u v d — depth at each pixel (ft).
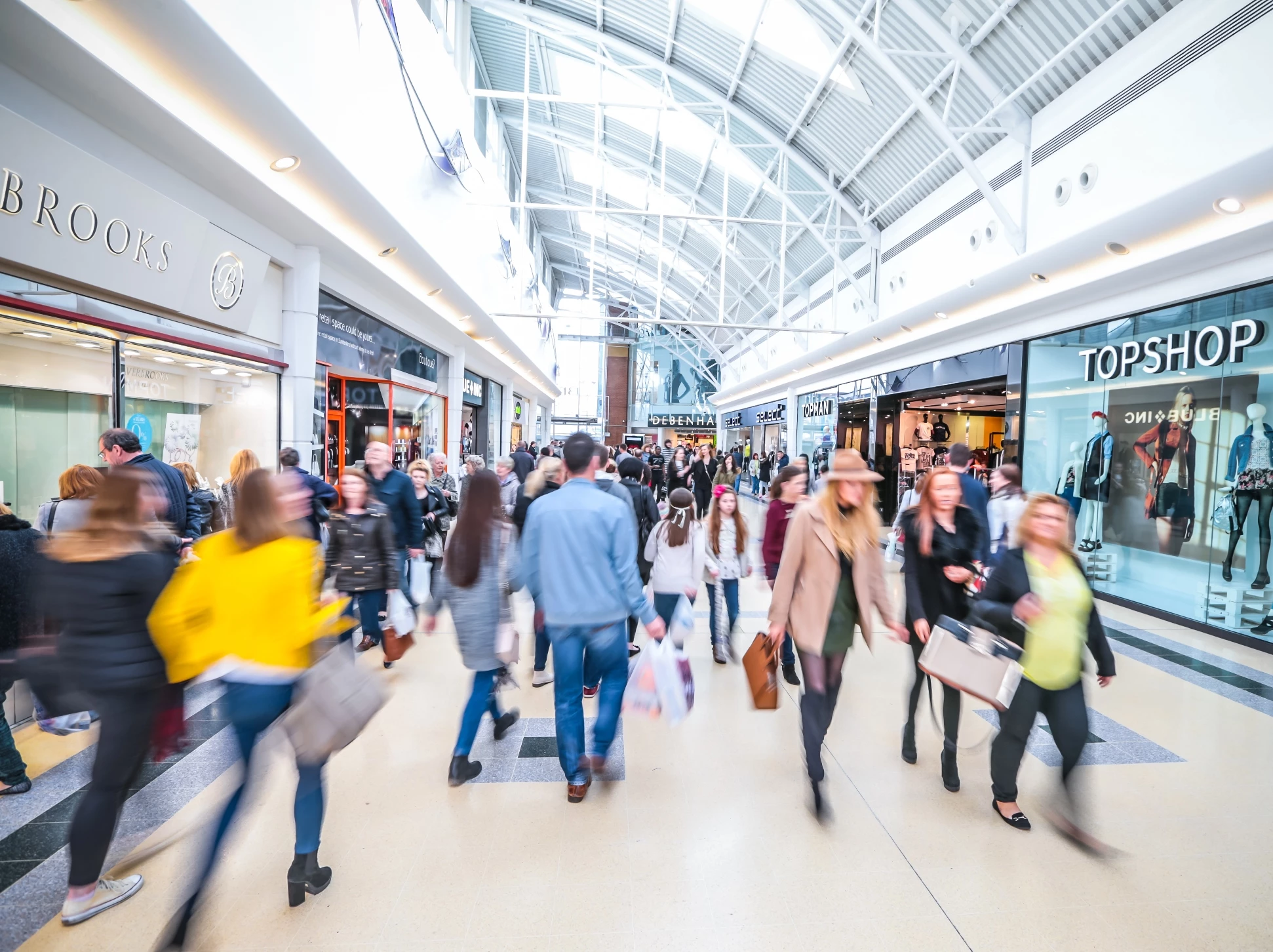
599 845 8.61
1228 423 19.61
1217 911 7.57
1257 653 17.83
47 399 12.85
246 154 15.94
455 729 12.04
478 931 7.06
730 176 54.95
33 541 9.20
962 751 11.60
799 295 63.05
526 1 42.65
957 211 33.96
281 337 21.72
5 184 9.94
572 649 9.53
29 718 11.72
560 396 150.20
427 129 28.89
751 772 10.69
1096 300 24.40
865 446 48.14
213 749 10.89
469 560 9.86
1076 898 7.75
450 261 33.60
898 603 22.95
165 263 14.47
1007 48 25.88
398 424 34.86
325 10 17.79
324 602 11.12
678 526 14.03
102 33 10.93
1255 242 17.60
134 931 6.89
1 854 8.08
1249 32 17.93
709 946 6.93
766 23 35.12
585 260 104.94
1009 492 17.60
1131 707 13.65
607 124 57.16
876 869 8.23
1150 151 21.22
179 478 12.71
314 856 7.48
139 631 6.61
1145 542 22.68
